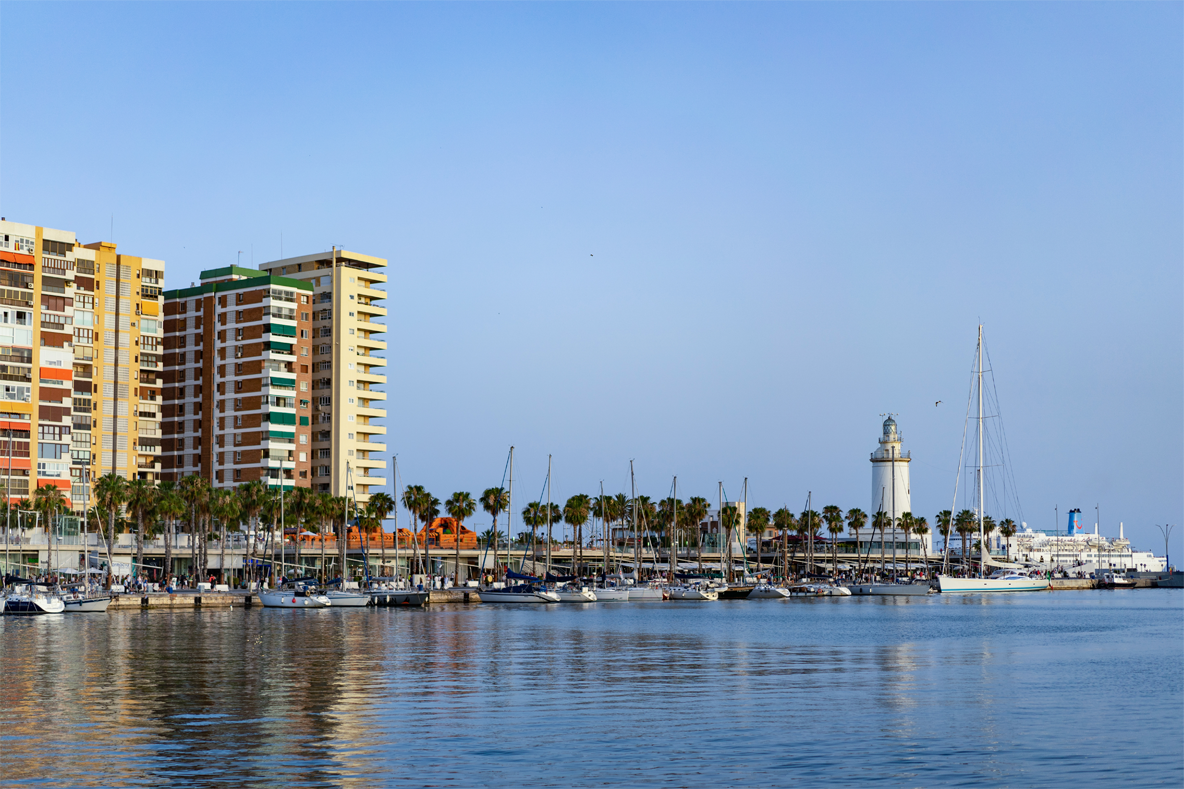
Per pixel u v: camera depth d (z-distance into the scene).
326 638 85.75
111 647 76.25
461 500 183.88
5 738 38.88
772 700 49.38
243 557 186.12
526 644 80.69
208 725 41.72
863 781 32.69
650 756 36.03
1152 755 36.44
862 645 82.00
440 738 39.00
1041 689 53.97
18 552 162.50
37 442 175.75
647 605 159.50
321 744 37.84
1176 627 107.38
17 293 175.00
